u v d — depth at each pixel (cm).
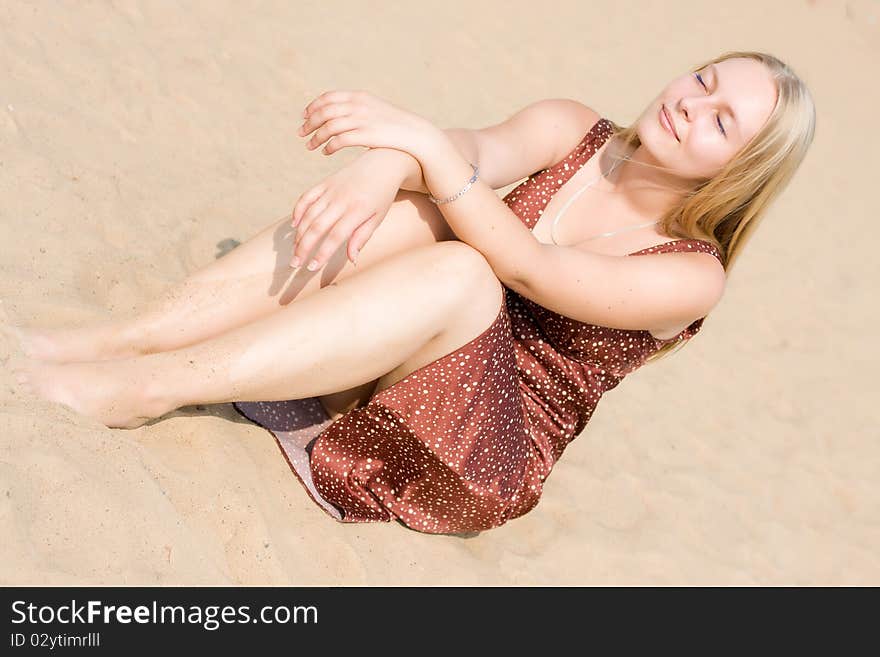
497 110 820
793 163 344
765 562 493
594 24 1088
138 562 272
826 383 705
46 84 518
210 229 480
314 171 596
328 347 305
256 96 652
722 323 729
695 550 472
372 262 334
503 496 352
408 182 315
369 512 353
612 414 558
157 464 301
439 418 324
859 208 1013
